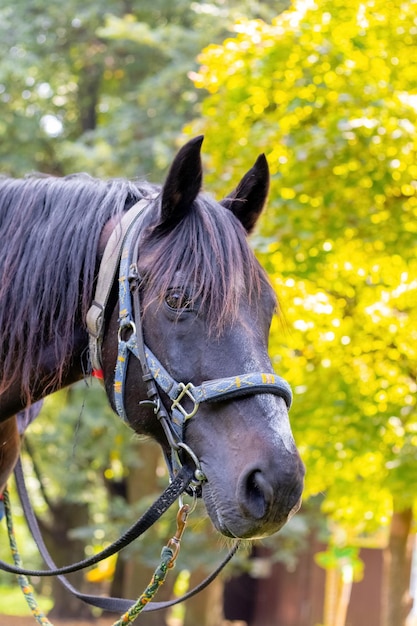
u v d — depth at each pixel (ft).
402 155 20.18
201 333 8.34
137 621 49.98
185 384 8.34
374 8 21.30
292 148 20.57
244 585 69.87
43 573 9.33
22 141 48.32
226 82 22.84
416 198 21.06
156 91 43.24
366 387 21.54
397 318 21.26
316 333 21.34
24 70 45.34
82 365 9.54
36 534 11.07
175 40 43.09
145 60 49.49
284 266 20.90
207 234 8.68
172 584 50.88
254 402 8.13
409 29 21.33
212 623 49.75
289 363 21.97
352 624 54.19
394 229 20.81
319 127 20.68
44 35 48.29
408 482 21.50
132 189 9.92
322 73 21.74
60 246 9.50
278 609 62.34
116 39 47.85
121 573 58.85
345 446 21.74
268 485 7.68
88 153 42.47
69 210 9.69
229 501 7.90
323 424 21.74
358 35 21.30
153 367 8.48
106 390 9.13
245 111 22.74
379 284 21.39
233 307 8.32
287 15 22.15
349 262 21.26
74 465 47.52
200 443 8.29
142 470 49.44
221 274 8.43
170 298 8.41
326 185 20.89
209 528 41.37
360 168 20.48
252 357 8.25
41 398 9.87
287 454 7.82
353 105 20.72
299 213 20.31
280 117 22.02
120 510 44.45
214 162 22.90
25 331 9.50
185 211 8.88
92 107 52.75
